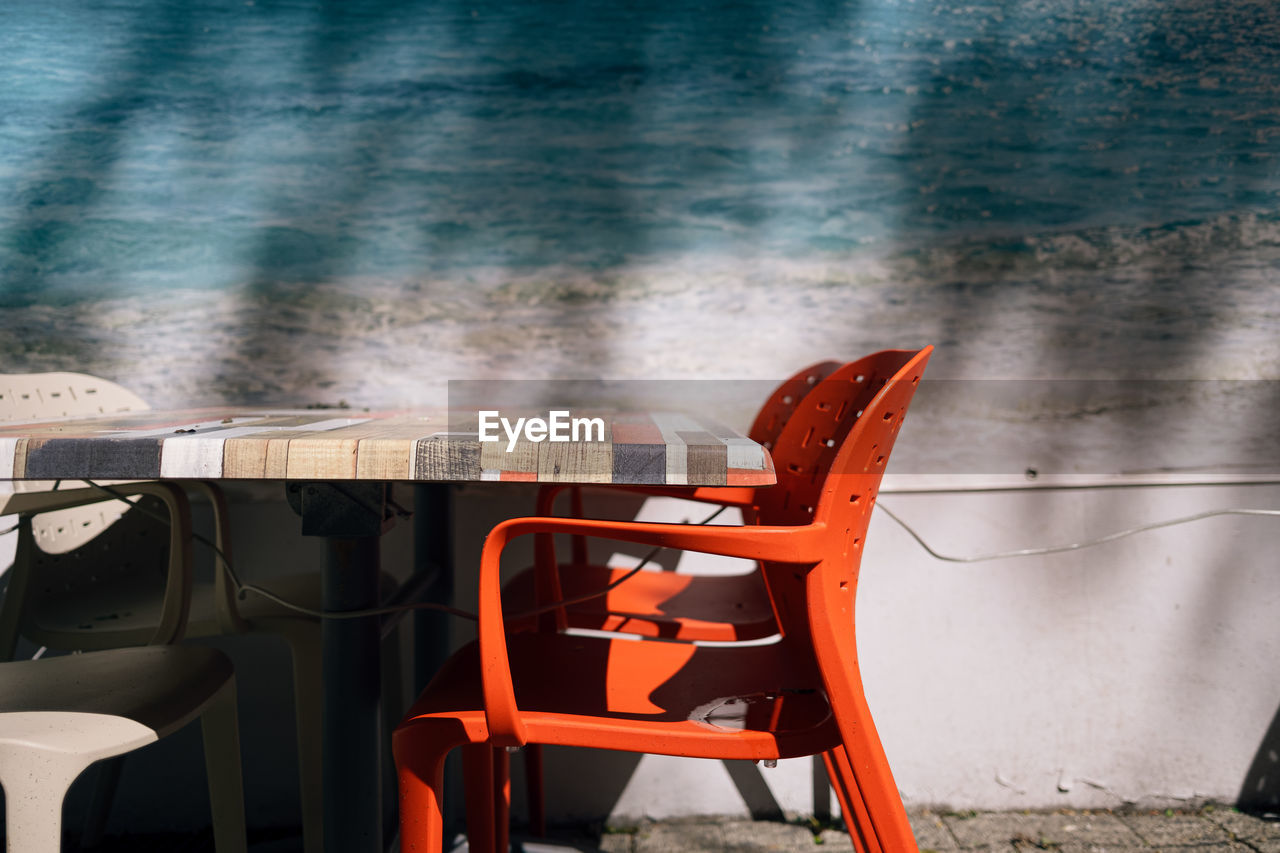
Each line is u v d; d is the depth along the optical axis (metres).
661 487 1.33
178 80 1.71
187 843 1.60
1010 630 1.71
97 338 1.71
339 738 0.93
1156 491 1.71
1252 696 1.71
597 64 1.73
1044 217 1.74
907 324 1.75
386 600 1.12
